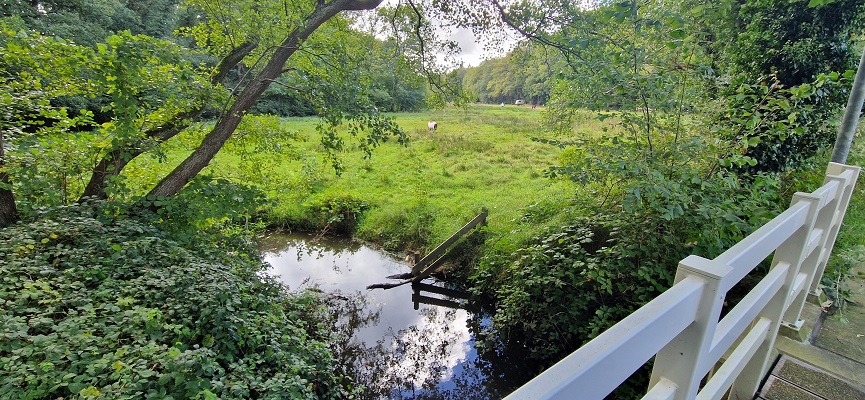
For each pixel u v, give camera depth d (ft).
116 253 10.79
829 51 13.51
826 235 6.26
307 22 16.03
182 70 13.23
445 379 14.66
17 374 6.53
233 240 16.16
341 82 16.16
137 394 6.59
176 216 14.06
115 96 12.00
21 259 9.75
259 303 11.93
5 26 11.71
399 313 19.08
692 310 2.53
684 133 11.71
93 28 44.45
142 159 17.54
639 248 11.41
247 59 18.16
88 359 7.21
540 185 30.71
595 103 11.85
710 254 9.67
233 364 8.82
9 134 12.99
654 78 10.55
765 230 3.67
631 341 1.98
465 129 63.16
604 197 14.33
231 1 15.25
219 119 15.72
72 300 8.77
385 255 24.41
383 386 14.32
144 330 8.43
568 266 12.94
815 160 14.93
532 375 13.94
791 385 5.85
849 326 7.38
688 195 10.02
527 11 16.96
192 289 10.23
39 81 13.52
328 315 17.43
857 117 8.48
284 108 70.33
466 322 18.43
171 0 64.39
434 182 33.14
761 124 10.47
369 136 16.34
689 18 12.80
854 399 5.58
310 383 9.81
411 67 20.85
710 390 3.72
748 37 14.92
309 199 28.19
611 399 10.25
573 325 12.77
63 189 13.91
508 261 16.61
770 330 5.08
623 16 8.48
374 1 16.58
